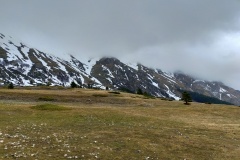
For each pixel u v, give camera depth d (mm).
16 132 34281
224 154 32406
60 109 60750
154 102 114125
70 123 43625
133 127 43219
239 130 50750
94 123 44875
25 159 24000
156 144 33844
